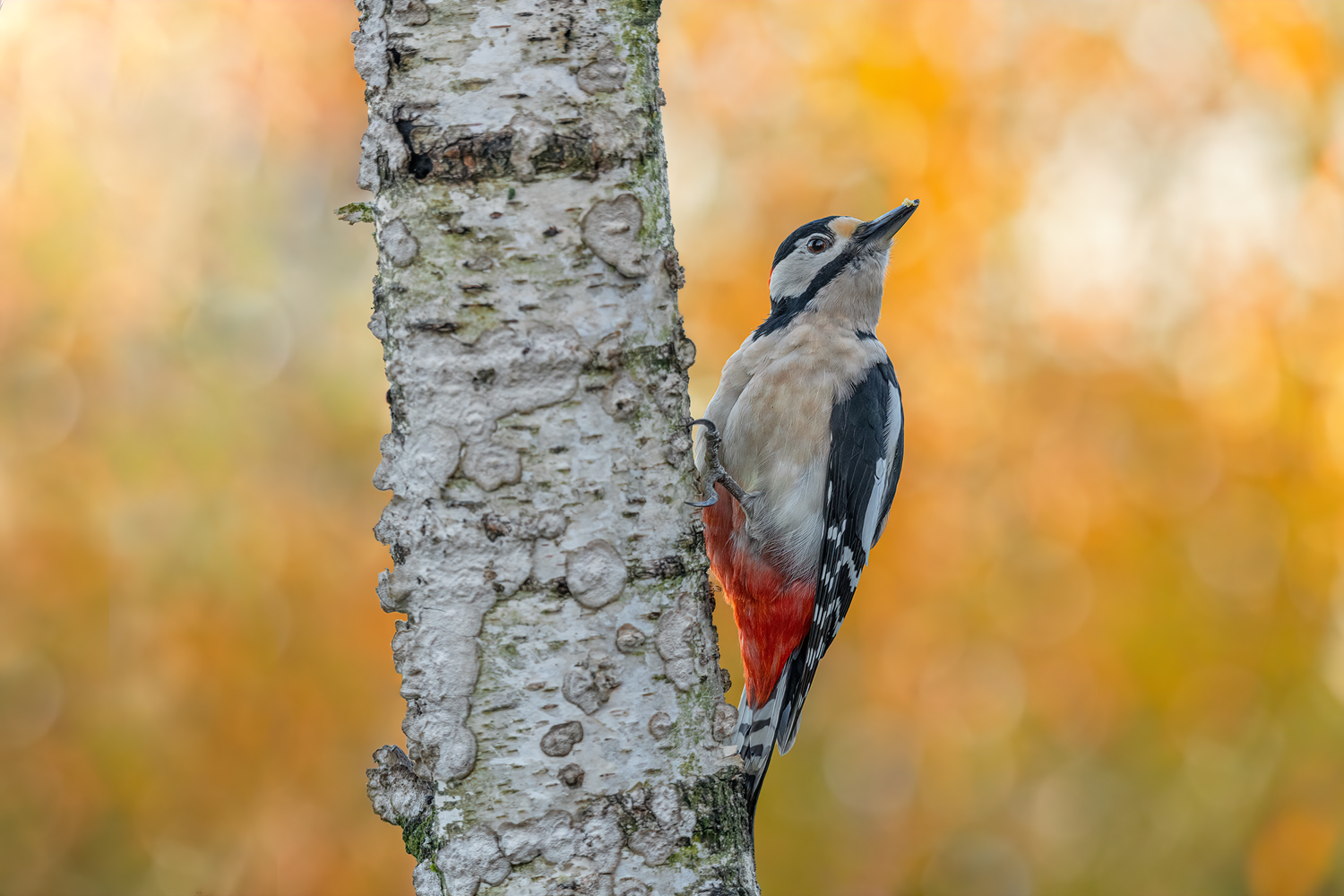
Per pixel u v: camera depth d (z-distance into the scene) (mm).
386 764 4258
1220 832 12352
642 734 4219
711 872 4215
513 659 4180
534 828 4109
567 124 4305
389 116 4336
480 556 4203
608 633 4234
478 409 4238
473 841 4113
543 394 4254
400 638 4270
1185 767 12336
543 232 4281
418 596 4234
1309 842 12016
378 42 4375
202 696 11133
